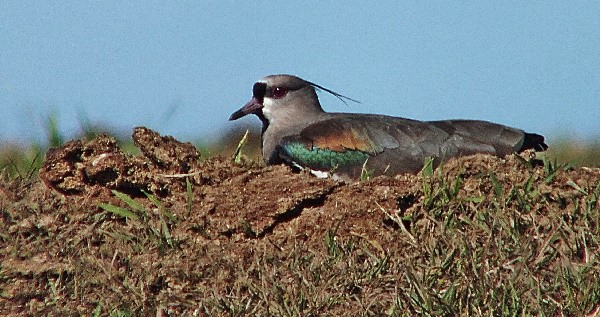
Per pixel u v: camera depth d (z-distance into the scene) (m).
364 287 12.36
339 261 12.73
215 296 12.23
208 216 13.38
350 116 16.81
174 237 13.13
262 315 11.92
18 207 13.57
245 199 13.45
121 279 12.71
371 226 13.31
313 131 16.44
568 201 13.70
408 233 13.13
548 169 14.17
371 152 16.00
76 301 12.42
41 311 12.32
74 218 13.49
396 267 12.61
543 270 12.61
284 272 12.61
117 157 13.88
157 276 12.64
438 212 13.48
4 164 17.72
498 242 12.88
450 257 12.52
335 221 13.35
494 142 16.05
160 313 12.15
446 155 15.98
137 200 13.94
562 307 11.94
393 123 16.33
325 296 12.14
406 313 11.81
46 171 13.95
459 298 11.99
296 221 13.41
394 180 13.77
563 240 13.00
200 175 13.88
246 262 12.89
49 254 13.02
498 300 11.90
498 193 13.73
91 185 13.94
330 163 16.14
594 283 12.14
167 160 13.91
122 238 13.16
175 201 13.80
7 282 12.68
